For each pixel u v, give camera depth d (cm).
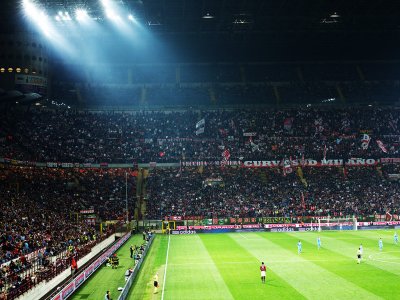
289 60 13512
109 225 8125
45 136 9912
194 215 8738
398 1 8800
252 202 9112
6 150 8169
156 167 10200
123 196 9038
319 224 8525
